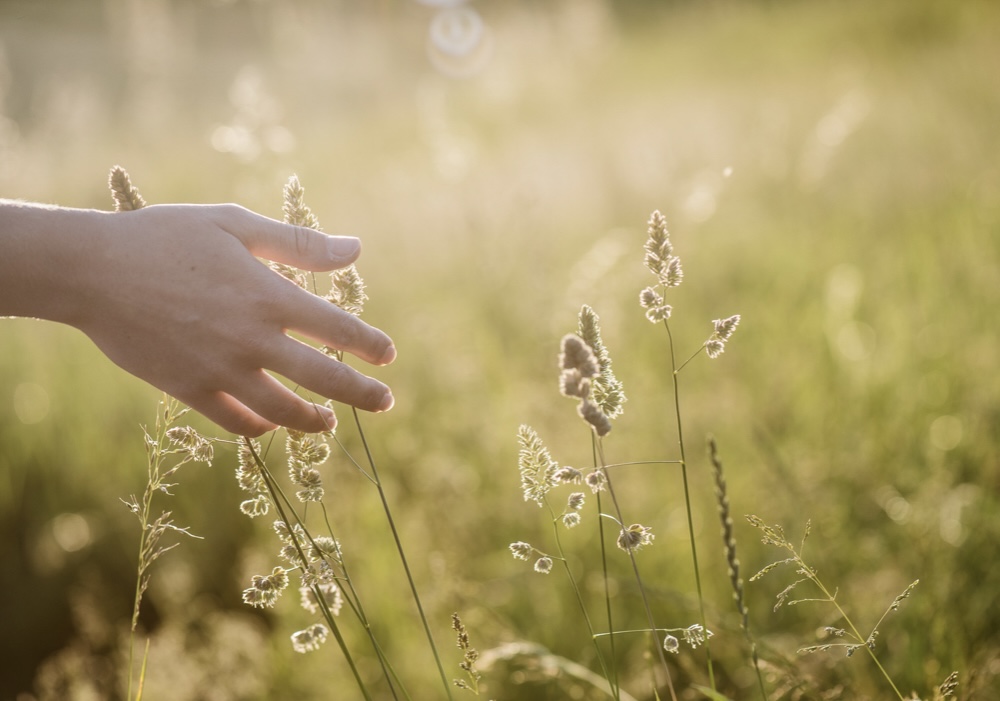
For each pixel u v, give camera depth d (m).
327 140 11.41
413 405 3.85
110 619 3.21
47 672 2.88
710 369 3.81
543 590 2.60
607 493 2.83
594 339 1.23
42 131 12.10
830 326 4.10
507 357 4.25
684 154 7.05
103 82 17.30
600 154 7.23
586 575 2.62
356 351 1.35
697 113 8.76
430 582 2.67
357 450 3.50
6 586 3.41
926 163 6.02
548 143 8.81
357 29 16.31
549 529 2.80
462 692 2.34
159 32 15.66
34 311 1.27
